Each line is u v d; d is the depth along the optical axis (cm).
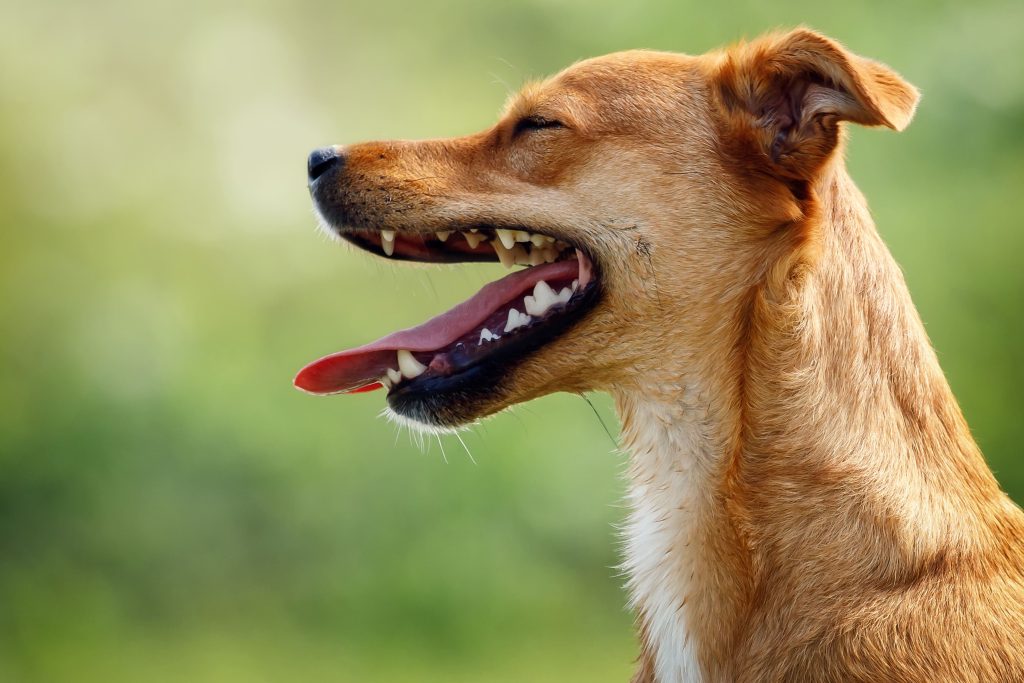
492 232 602
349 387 591
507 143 587
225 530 1695
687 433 532
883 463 498
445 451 1650
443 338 579
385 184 593
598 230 554
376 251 627
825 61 515
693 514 523
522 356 564
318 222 618
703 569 516
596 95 571
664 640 527
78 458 1703
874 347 517
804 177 534
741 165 543
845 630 477
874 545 487
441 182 589
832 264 523
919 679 464
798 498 502
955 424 526
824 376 510
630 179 554
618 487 1609
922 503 495
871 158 1452
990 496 518
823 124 526
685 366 539
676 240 545
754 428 515
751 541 507
